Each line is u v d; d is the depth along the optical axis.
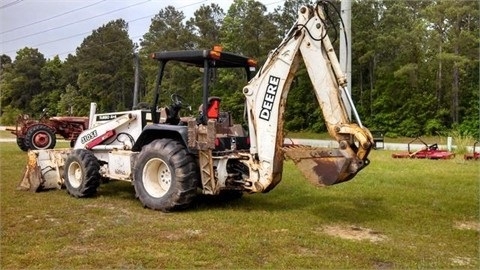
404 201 7.11
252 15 44.22
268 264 4.30
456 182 8.95
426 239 5.15
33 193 7.86
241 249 4.69
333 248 4.77
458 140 16.36
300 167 5.80
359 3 43.28
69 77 58.19
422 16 41.56
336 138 5.72
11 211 6.40
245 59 7.09
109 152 7.58
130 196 7.57
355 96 44.31
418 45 40.34
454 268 4.24
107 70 53.03
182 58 6.80
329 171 5.59
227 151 6.58
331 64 5.88
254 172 6.29
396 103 39.25
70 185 7.60
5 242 4.95
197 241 4.95
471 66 38.16
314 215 6.17
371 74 43.78
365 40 42.69
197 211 6.41
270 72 6.23
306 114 42.41
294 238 5.07
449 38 38.69
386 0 43.41
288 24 45.59
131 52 52.47
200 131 6.30
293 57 6.07
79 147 8.10
